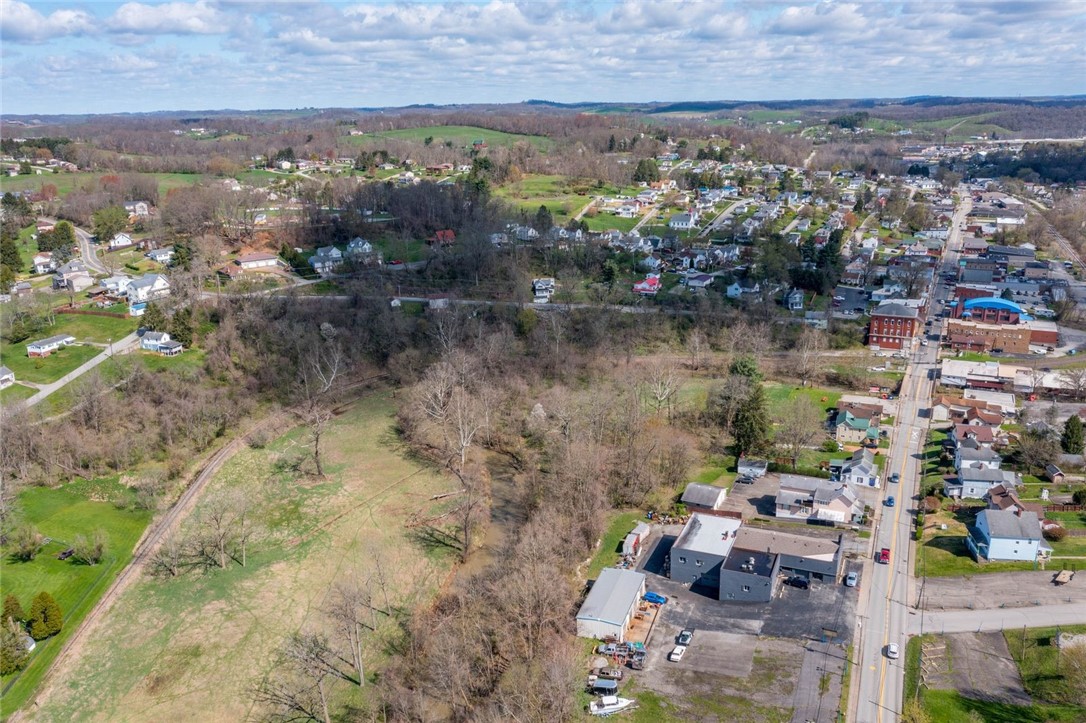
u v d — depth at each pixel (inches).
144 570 3838.6
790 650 3048.7
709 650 3068.4
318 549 3966.5
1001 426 4921.3
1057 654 2928.2
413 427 5157.5
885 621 3198.8
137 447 4815.5
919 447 4751.5
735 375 5344.5
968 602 3299.7
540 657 2957.7
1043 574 3457.2
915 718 2623.0
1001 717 2669.8
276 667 3171.8
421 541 4015.8
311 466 4803.2
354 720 2869.1
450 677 2832.2
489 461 4874.5
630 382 5403.5
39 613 3358.8
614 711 2731.3
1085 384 5378.9
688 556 3535.9
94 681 3139.8
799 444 4655.5
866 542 3779.5
